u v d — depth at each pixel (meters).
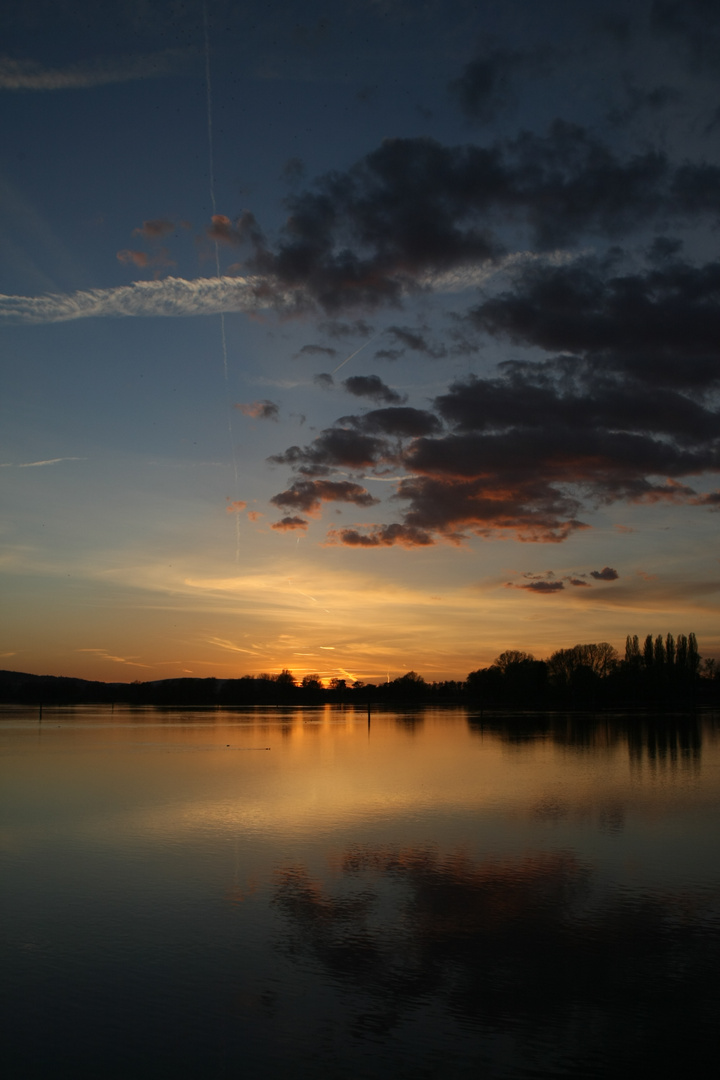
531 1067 13.80
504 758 63.69
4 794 43.25
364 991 16.84
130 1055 14.15
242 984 17.16
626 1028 15.22
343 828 33.19
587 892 23.67
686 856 28.03
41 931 20.39
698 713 153.50
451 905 22.44
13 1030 15.09
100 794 43.09
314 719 146.12
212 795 42.66
